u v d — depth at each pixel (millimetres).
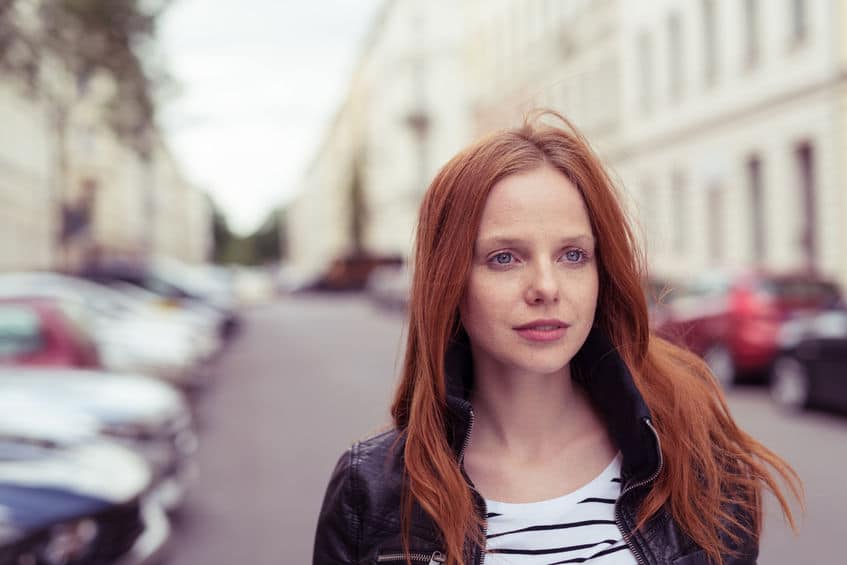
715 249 21266
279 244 138500
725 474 1301
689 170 22078
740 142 19719
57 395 5375
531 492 1279
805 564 4449
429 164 52031
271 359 16750
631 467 1282
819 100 16781
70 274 17219
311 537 5324
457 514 1225
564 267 1239
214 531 5477
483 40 37562
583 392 1354
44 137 28875
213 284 21016
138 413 5508
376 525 1278
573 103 28047
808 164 17781
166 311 14305
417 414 1272
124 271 18141
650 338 1436
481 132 1364
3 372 5898
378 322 28531
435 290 1253
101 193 34219
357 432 8844
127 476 4125
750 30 19406
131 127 18156
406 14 51719
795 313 10648
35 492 3695
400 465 1300
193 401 9195
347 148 81438
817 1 16734
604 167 1283
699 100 21406
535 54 31484
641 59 24422
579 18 27984
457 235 1239
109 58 16781
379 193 62219
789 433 7883
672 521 1271
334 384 12812
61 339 7047
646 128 24156
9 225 24844
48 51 16516
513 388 1302
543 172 1241
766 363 10680
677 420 1283
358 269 49344
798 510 5340
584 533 1258
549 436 1313
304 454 7820
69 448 4211
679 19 22500
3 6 15609
